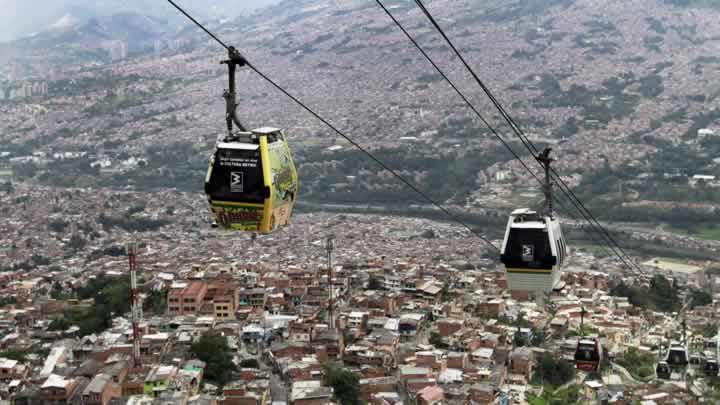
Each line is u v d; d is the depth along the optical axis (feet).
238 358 447.42
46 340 503.20
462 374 431.43
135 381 387.34
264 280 613.93
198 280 599.98
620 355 479.82
